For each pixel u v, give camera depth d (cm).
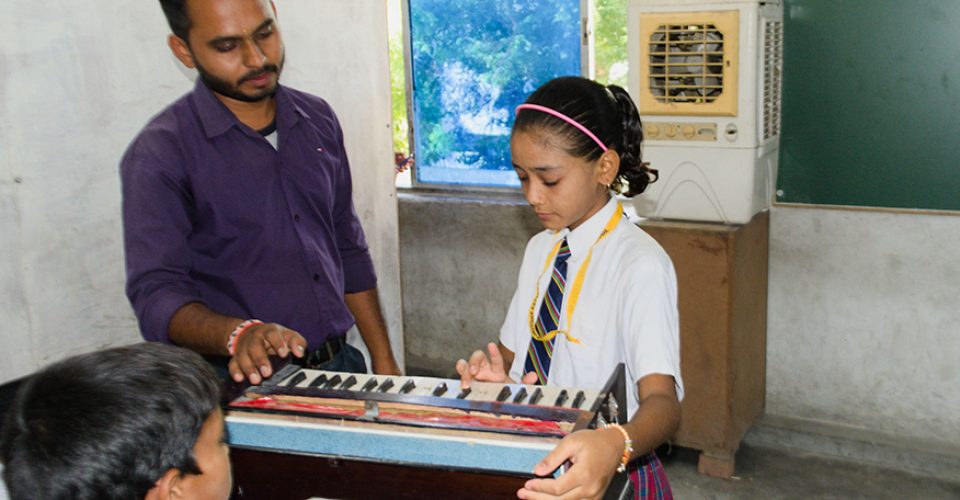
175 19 156
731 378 294
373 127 263
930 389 306
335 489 113
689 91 285
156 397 82
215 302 173
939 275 296
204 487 89
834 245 309
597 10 350
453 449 108
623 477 120
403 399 120
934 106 285
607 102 139
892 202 298
